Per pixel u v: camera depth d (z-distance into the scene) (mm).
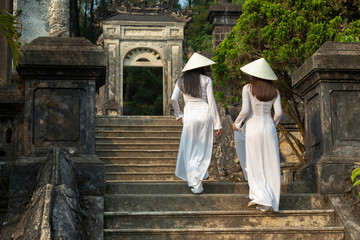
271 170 4676
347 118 5039
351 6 9297
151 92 29500
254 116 4816
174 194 4848
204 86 5152
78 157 4773
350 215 4547
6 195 4746
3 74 6965
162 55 17438
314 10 9133
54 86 4934
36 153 4797
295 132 11688
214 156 8578
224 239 4320
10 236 4145
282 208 4812
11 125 5012
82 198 4434
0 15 4668
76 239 3436
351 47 5121
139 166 9719
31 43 4934
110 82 17016
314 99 5293
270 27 9094
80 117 4930
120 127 11852
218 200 4750
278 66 9234
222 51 10133
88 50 4949
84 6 30703
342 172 4859
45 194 3529
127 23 17422
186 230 4281
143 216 4445
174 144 10883
